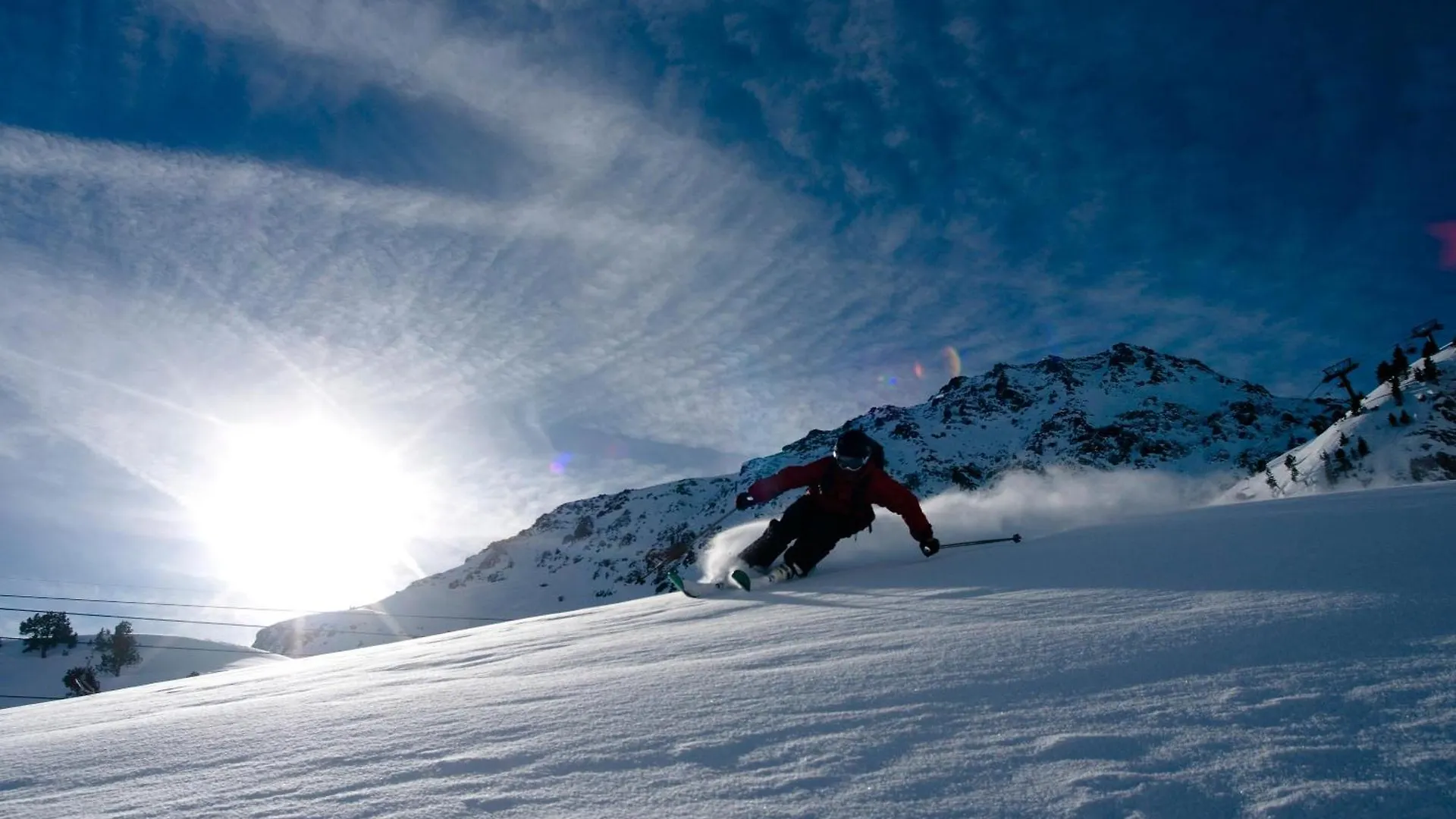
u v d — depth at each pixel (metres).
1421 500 5.18
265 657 94.12
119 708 4.07
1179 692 1.77
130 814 1.72
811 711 1.95
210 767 2.04
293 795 1.70
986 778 1.41
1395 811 1.15
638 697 2.34
